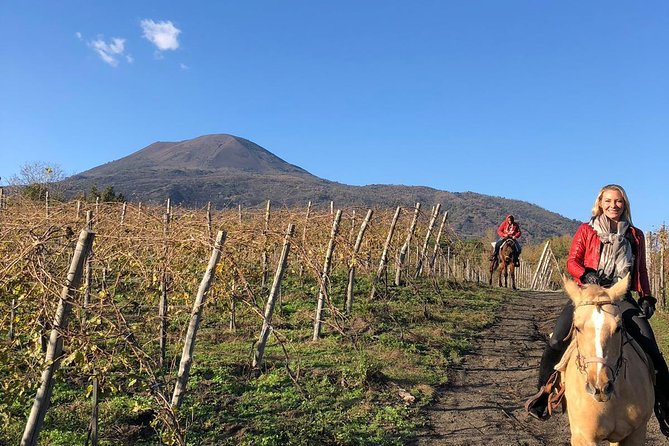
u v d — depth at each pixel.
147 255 8.97
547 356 5.45
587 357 4.18
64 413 6.91
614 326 4.17
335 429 7.03
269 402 7.81
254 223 12.93
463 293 18.23
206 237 7.84
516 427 7.58
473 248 29.48
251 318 12.49
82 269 5.00
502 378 9.89
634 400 4.43
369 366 8.95
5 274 5.18
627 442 4.65
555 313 16.03
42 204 12.17
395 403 8.16
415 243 19.78
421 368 9.88
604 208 5.14
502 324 14.27
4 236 6.45
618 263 5.02
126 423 6.79
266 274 14.56
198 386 8.20
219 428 6.85
